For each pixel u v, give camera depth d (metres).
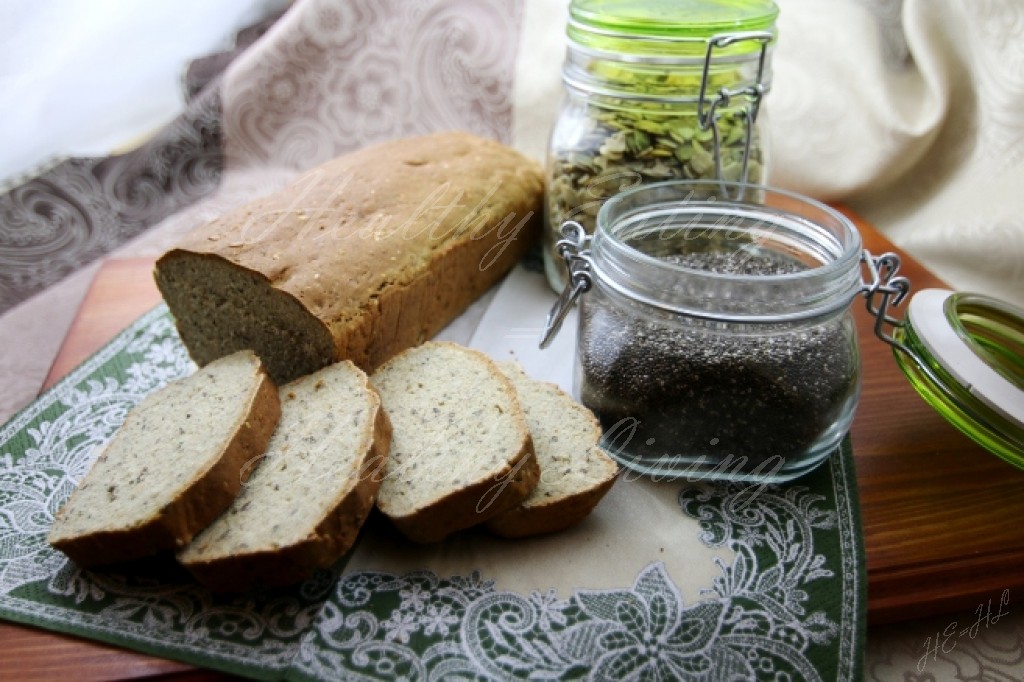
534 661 0.40
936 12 0.64
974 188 0.64
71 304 0.64
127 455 0.45
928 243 0.64
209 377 0.48
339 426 0.45
